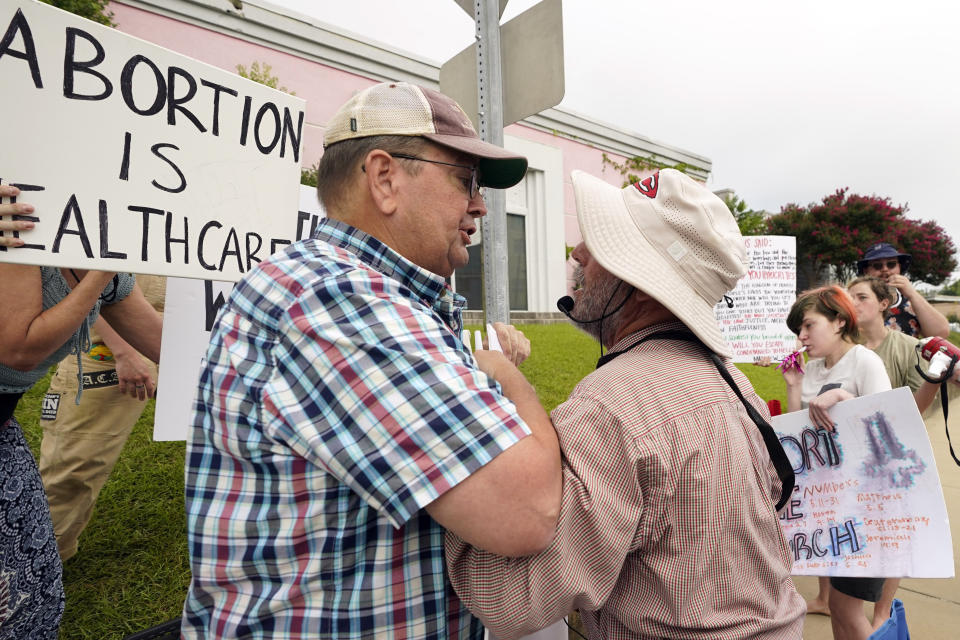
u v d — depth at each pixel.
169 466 2.96
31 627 1.12
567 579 0.80
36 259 1.02
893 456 1.61
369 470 0.72
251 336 0.83
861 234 15.29
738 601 0.93
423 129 0.94
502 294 1.87
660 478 0.86
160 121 1.20
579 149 9.49
